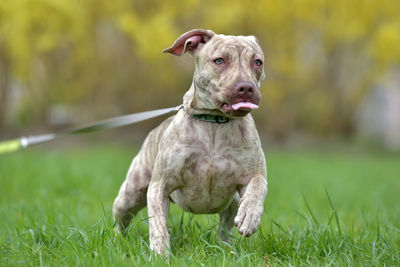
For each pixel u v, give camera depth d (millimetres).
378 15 22266
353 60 23656
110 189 8992
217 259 3961
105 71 23062
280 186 10227
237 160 4391
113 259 3865
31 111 25969
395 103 30172
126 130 23984
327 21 21703
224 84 4148
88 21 21672
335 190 9852
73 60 22609
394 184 11406
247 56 4258
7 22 20594
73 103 24516
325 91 24250
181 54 4465
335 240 4559
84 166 11836
